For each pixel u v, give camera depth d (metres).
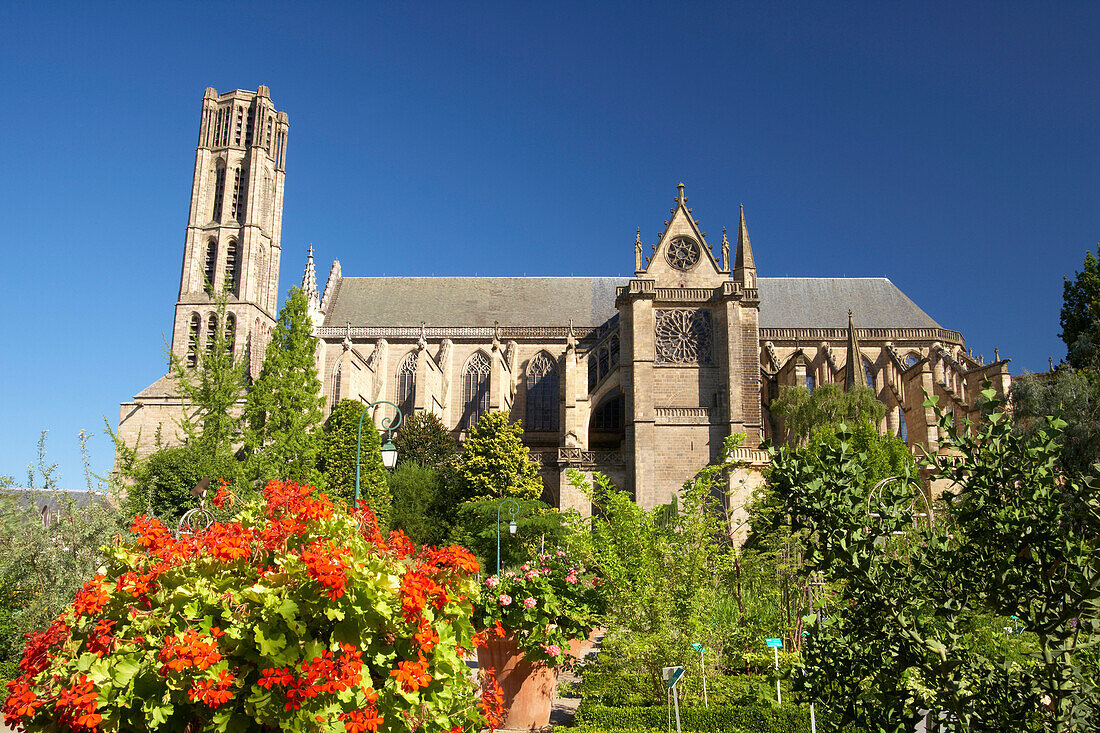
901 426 84.62
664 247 84.31
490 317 104.12
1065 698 10.91
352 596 11.02
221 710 10.60
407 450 84.62
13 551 29.95
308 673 10.43
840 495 12.19
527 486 77.62
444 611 12.55
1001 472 11.66
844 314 101.62
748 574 27.77
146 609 11.31
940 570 12.18
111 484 35.44
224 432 56.34
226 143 106.56
